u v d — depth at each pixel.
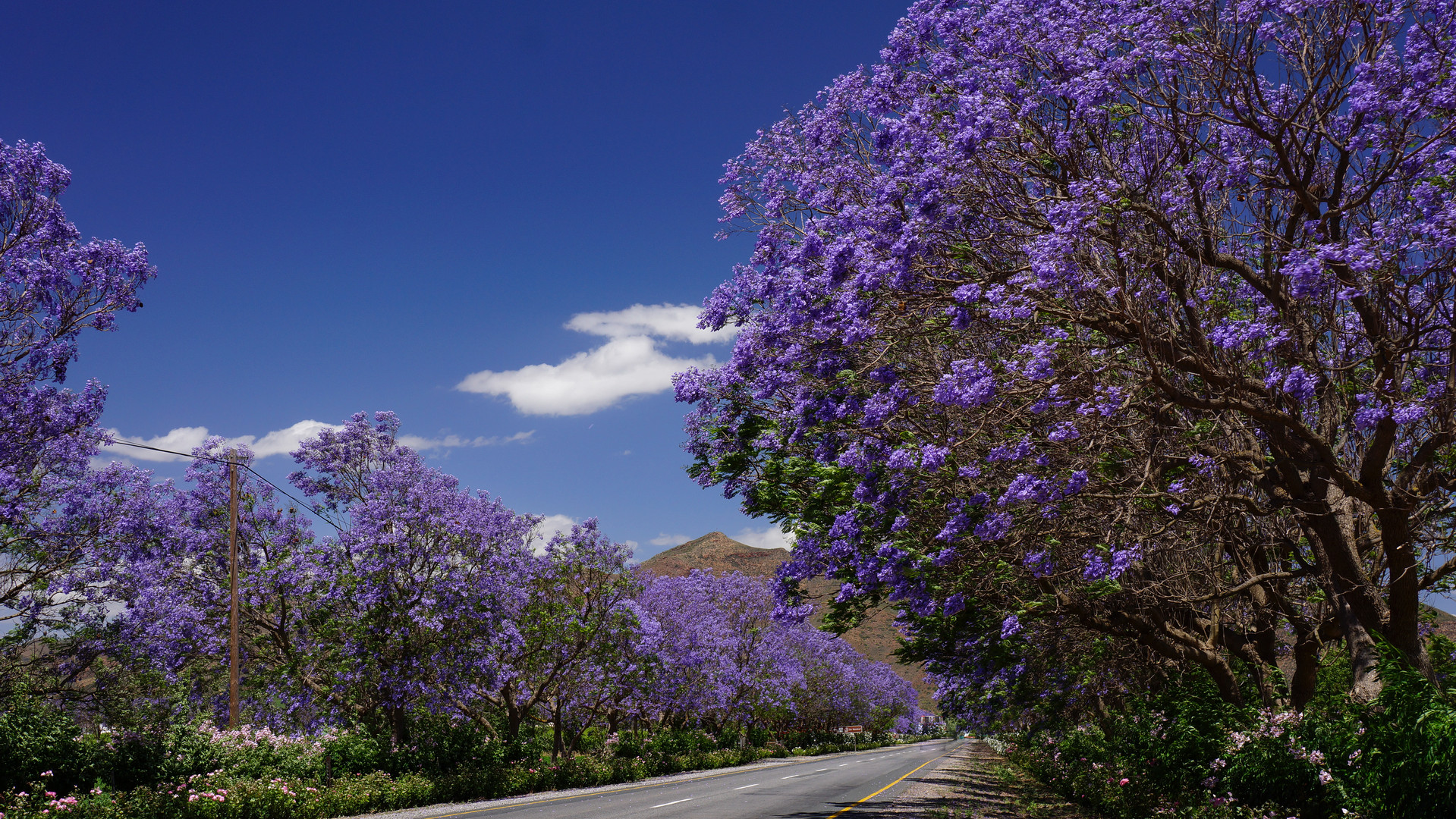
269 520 25.30
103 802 13.49
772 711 48.16
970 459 10.26
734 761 42.81
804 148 11.51
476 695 25.95
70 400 15.84
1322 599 12.31
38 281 13.96
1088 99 8.72
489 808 17.78
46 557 17.09
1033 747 31.30
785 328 10.70
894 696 92.38
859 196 10.80
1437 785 7.06
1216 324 9.28
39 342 14.39
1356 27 8.88
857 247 9.37
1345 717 9.47
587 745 34.66
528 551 24.62
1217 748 12.19
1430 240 7.39
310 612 23.58
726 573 47.66
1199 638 13.78
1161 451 10.05
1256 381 8.69
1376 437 8.42
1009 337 10.02
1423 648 9.63
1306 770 9.62
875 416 9.73
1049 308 8.58
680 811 16.64
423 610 21.28
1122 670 18.31
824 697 65.06
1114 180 9.11
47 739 15.09
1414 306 8.84
